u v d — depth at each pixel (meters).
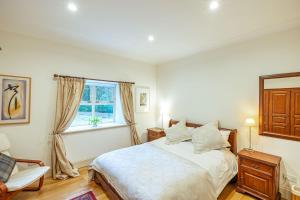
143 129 4.55
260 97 2.66
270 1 1.75
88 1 1.78
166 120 4.49
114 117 4.25
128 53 3.74
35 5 1.87
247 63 2.86
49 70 3.02
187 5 1.84
